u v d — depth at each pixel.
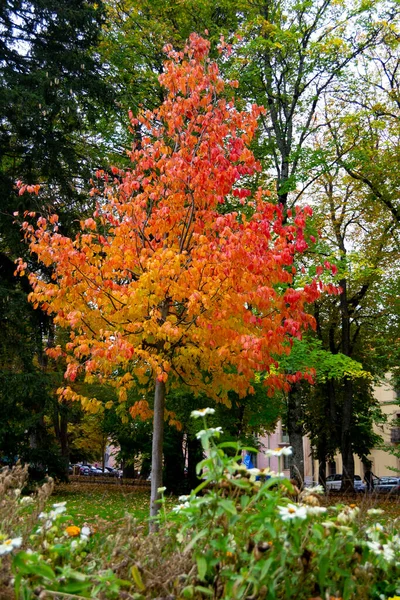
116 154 17.88
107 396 21.72
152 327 6.61
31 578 2.66
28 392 14.88
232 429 17.91
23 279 15.59
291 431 18.20
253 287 6.56
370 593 3.04
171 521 3.46
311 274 15.76
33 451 16.11
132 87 17.50
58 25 15.95
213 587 2.85
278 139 18.77
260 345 6.21
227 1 17.69
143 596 2.70
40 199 14.27
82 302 7.00
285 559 2.72
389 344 23.23
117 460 26.12
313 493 3.33
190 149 7.57
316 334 25.53
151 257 6.70
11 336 14.94
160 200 7.49
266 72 17.64
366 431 28.66
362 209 22.30
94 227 7.11
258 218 6.93
